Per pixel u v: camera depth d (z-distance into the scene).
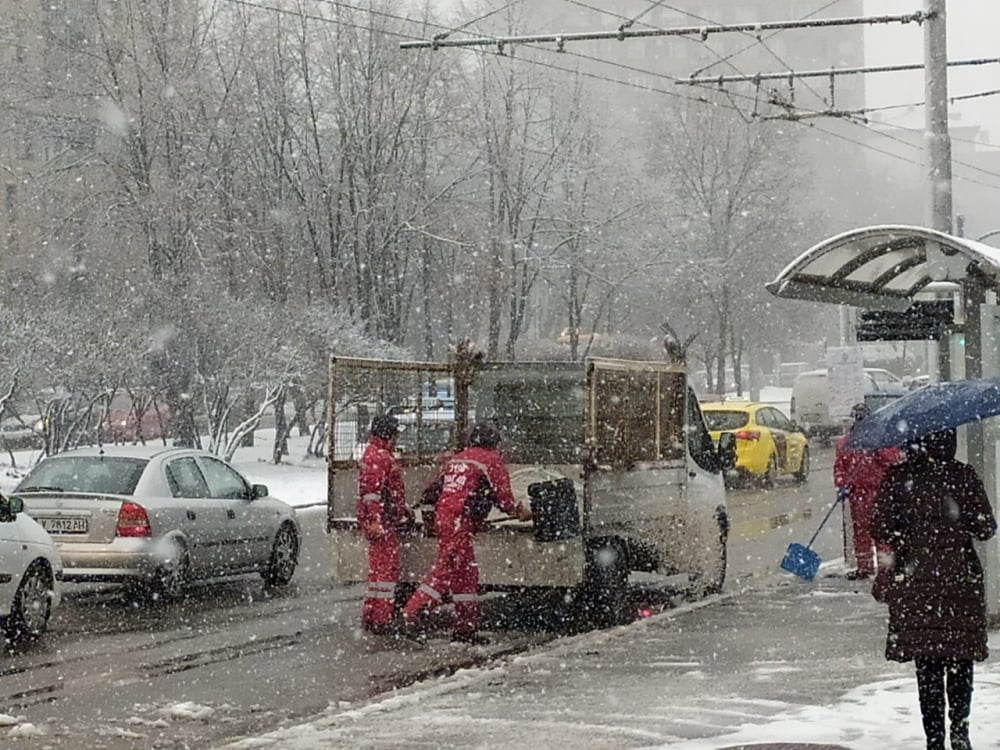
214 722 9.51
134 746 8.78
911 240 11.88
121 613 14.70
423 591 12.70
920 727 8.22
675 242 54.41
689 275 55.25
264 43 44.91
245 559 16.47
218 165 43.06
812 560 11.76
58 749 8.69
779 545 21.06
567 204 51.03
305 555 20.73
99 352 31.19
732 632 12.57
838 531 23.02
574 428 14.55
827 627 12.68
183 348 34.19
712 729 8.44
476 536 12.91
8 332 29.89
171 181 40.84
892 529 7.49
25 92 41.31
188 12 42.56
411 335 53.88
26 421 39.50
